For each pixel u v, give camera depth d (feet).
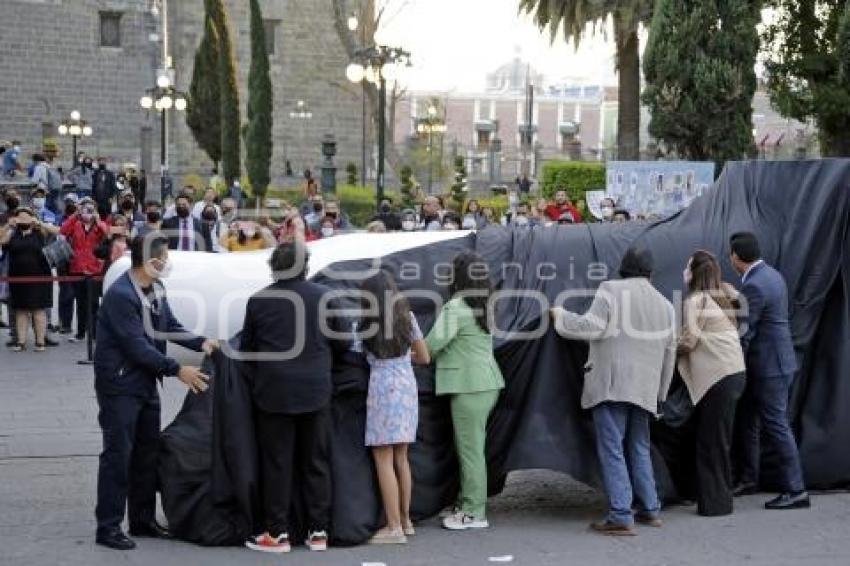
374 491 25.82
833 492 30.42
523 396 27.73
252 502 24.88
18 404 39.83
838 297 30.55
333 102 180.45
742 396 29.45
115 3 163.73
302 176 162.61
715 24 57.31
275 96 177.68
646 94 58.70
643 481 26.96
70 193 89.61
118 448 24.67
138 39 165.27
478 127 237.45
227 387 24.89
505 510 28.84
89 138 163.43
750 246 28.78
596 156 177.99
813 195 30.83
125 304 24.35
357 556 24.73
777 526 27.27
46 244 52.47
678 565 24.45
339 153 180.86
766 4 77.25
